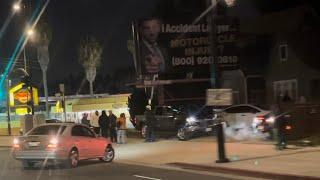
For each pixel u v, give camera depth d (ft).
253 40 145.28
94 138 70.49
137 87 136.77
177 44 113.50
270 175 50.24
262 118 87.40
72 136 66.49
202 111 102.42
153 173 57.21
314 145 72.64
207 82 129.49
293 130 79.71
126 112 196.65
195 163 62.28
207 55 113.60
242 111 92.43
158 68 113.19
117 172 59.11
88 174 57.67
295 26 132.46
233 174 54.54
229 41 115.75
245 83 137.69
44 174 58.49
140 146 92.22
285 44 134.00
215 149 77.87
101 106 198.80
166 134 113.19
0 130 187.01
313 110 82.17
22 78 149.07
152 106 133.59
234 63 116.26
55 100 262.26
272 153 66.44
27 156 64.49
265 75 139.54
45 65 196.34
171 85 129.08
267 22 144.36
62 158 64.23
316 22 130.62
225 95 60.29
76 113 196.54
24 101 168.55
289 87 132.05
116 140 103.04
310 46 128.57
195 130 97.09
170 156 73.10
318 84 125.08
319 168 51.65
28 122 131.23
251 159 61.93
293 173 49.42
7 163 74.13
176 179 51.47
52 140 64.13
